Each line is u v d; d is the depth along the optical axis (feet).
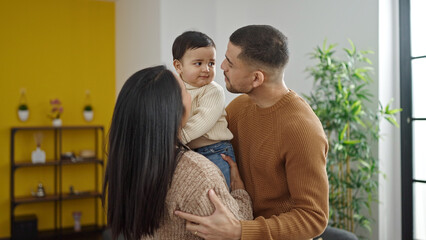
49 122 18.70
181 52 5.71
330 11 13.60
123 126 3.81
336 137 12.33
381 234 12.54
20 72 18.13
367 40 12.58
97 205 19.57
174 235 3.94
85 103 19.38
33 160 17.65
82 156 18.60
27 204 18.51
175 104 3.86
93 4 19.45
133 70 17.49
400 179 12.81
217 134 5.12
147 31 15.88
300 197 4.09
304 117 4.34
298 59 14.67
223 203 3.83
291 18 14.88
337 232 9.57
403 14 12.57
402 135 12.71
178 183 3.80
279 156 4.41
